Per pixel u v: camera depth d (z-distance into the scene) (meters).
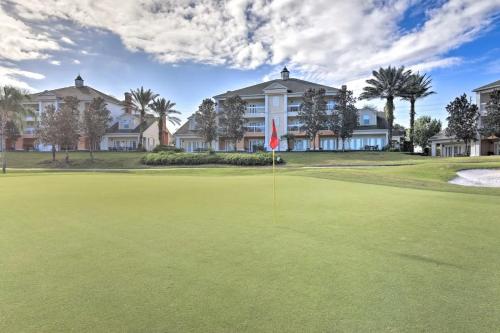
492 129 31.14
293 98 47.94
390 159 31.67
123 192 10.40
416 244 4.60
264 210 7.22
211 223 5.95
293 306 2.77
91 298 2.92
